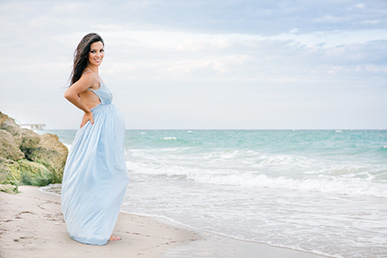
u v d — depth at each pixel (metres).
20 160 9.20
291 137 35.56
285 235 5.26
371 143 25.95
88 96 4.07
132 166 14.85
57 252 3.60
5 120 9.91
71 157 4.11
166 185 10.31
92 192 3.96
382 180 10.48
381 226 5.80
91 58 4.05
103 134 4.00
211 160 17.31
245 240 4.97
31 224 4.58
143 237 4.75
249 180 10.64
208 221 6.04
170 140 31.20
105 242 4.05
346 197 8.39
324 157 18.11
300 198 8.29
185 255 4.11
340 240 5.03
